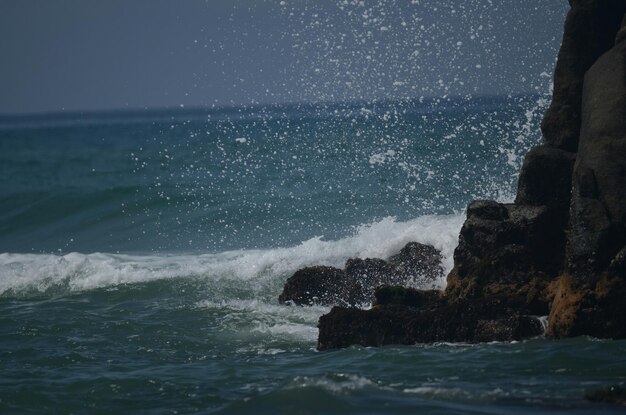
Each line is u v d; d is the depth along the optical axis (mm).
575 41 51469
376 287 52969
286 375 41656
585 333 43531
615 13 51531
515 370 39250
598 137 46375
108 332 52750
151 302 60406
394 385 37719
